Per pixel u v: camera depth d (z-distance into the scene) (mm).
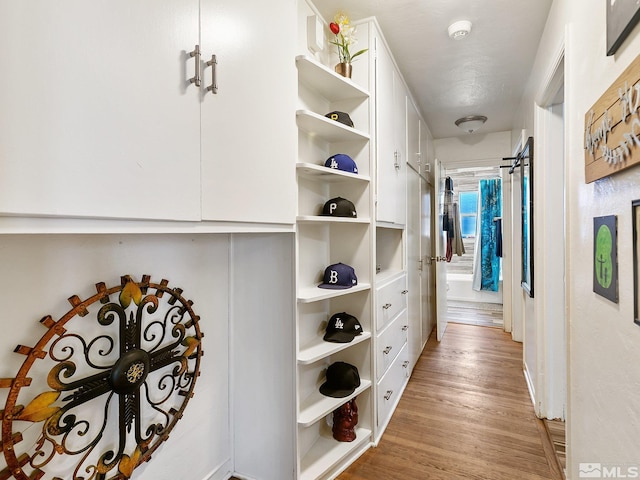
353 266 1868
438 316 3545
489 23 1879
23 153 576
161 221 840
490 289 5582
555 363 2047
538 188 2100
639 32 768
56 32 618
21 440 836
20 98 571
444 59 2279
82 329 1005
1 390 834
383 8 1764
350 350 1870
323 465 1568
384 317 1995
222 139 1012
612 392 958
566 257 1408
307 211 1727
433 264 4219
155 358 1205
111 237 1098
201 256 1451
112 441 1099
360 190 1848
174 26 857
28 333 886
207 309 1482
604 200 1009
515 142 3346
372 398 1817
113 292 1065
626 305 858
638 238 782
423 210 3395
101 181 693
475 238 5871
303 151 1674
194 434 1417
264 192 1194
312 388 1737
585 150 1145
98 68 687
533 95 2326
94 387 1013
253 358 1556
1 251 842
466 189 6020
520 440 1854
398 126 2316
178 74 867
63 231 647
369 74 1825
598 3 1073
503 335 3785
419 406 2230
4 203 552
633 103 755
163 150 827
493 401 2291
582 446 1232
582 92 1237
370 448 1798
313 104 1750
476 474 1595
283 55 1297
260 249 1524
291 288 1442
